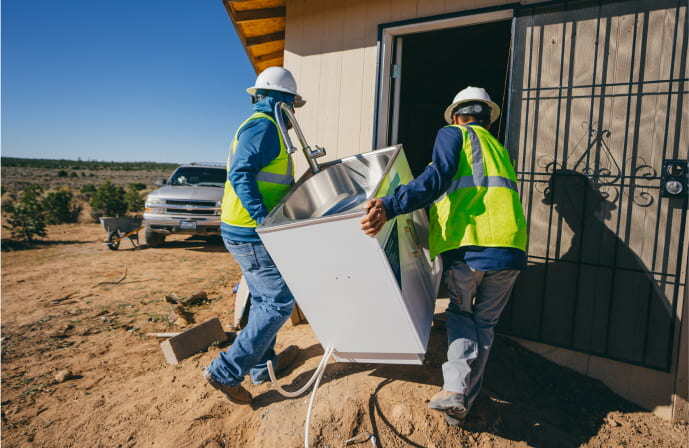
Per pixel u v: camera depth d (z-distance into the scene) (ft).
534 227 9.78
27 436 7.72
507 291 7.09
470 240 6.54
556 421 7.93
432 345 9.06
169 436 7.50
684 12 8.30
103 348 11.46
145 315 14.08
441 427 7.02
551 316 9.66
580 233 9.30
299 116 13.55
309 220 5.93
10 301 16.06
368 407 7.29
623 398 8.94
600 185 9.08
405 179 8.26
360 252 5.90
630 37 8.75
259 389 8.54
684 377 8.38
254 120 7.30
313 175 8.34
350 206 8.00
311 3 13.34
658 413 8.59
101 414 8.30
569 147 9.37
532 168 9.76
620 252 8.91
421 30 11.71
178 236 34.30
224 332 11.31
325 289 6.40
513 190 6.81
